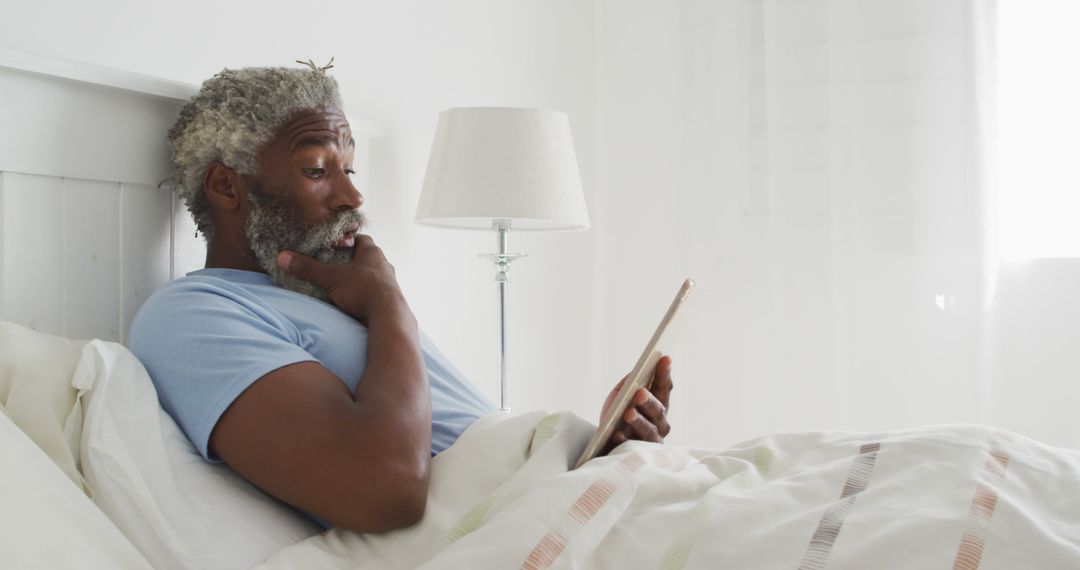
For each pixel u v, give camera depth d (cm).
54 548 95
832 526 100
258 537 115
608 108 314
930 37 270
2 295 133
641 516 107
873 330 275
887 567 94
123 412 117
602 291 315
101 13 159
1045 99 266
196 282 134
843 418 277
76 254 143
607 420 126
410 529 116
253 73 150
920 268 272
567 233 299
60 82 140
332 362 133
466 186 203
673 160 305
